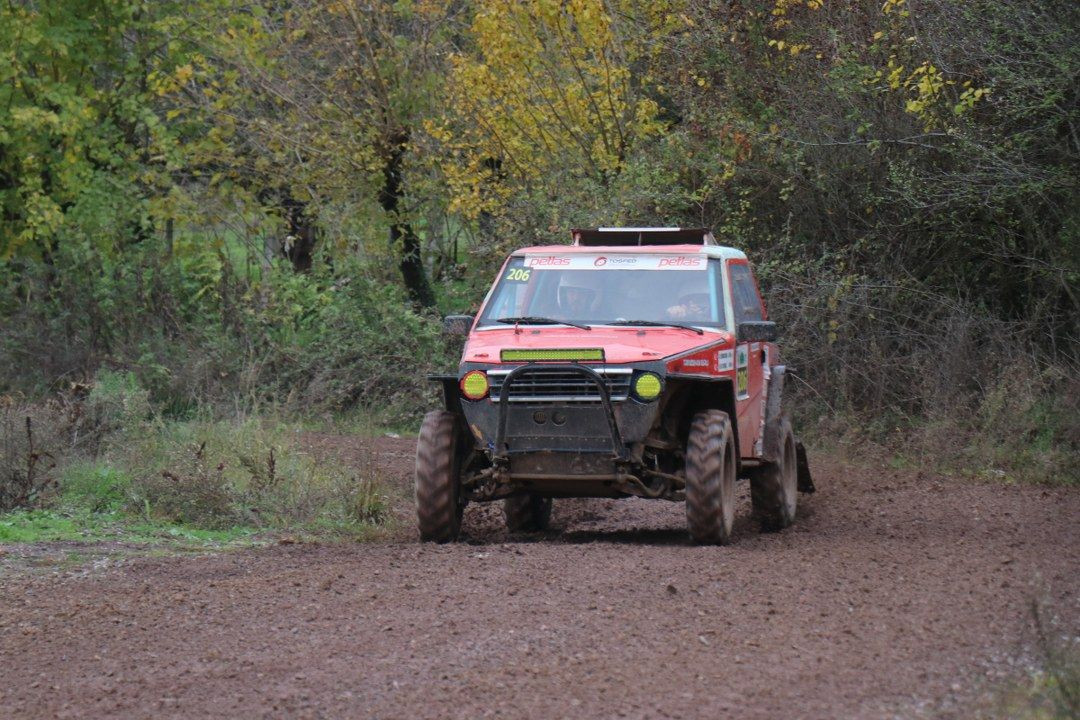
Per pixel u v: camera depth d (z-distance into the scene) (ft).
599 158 105.09
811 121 93.40
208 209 115.75
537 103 107.96
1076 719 26.71
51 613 40.47
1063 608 37.93
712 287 55.01
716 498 49.62
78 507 62.23
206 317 105.70
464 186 107.34
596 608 38.68
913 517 58.85
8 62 110.93
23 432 68.23
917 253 92.32
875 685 30.27
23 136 114.32
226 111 118.01
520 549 49.29
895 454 80.84
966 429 79.56
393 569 45.73
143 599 42.11
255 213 117.60
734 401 52.60
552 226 95.96
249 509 60.49
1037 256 88.17
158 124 114.73
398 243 116.78
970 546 49.67
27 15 113.19
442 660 33.45
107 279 107.45
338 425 95.55
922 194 88.17
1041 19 81.92
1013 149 83.46
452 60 107.96
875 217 93.40
